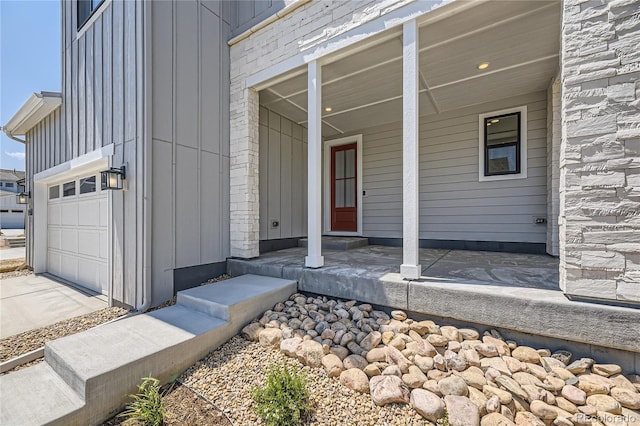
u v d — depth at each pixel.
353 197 6.84
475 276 3.00
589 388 1.82
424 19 2.95
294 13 3.82
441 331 2.47
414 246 2.89
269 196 5.61
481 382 1.94
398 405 1.89
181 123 3.84
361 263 3.92
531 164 4.82
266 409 1.81
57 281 5.25
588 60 2.12
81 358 2.03
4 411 1.68
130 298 3.55
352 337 2.49
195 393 2.08
